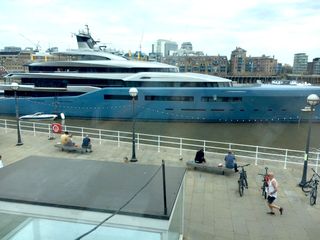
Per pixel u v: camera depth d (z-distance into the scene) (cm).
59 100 3522
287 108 3186
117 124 3281
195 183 1075
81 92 3441
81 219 419
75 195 454
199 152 1224
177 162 1324
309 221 812
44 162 636
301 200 948
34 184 500
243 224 793
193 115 3241
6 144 1609
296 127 3141
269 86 3362
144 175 561
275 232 755
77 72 3459
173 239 550
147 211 406
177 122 3266
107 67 3366
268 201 848
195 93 3197
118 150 1518
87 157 1385
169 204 430
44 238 429
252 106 3200
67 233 423
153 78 3275
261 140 2552
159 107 3266
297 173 1211
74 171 576
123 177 543
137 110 3303
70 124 3291
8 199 436
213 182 1086
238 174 1172
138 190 481
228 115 3222
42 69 3584
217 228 770
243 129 3025
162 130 2967
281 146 2350
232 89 3183
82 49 3719
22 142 1653
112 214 406
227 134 2791
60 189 478
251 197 962
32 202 429
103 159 1355
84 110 3447
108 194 459
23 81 3619
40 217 433
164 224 398
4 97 3741
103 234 416
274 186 834
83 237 420
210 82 3219
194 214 845
